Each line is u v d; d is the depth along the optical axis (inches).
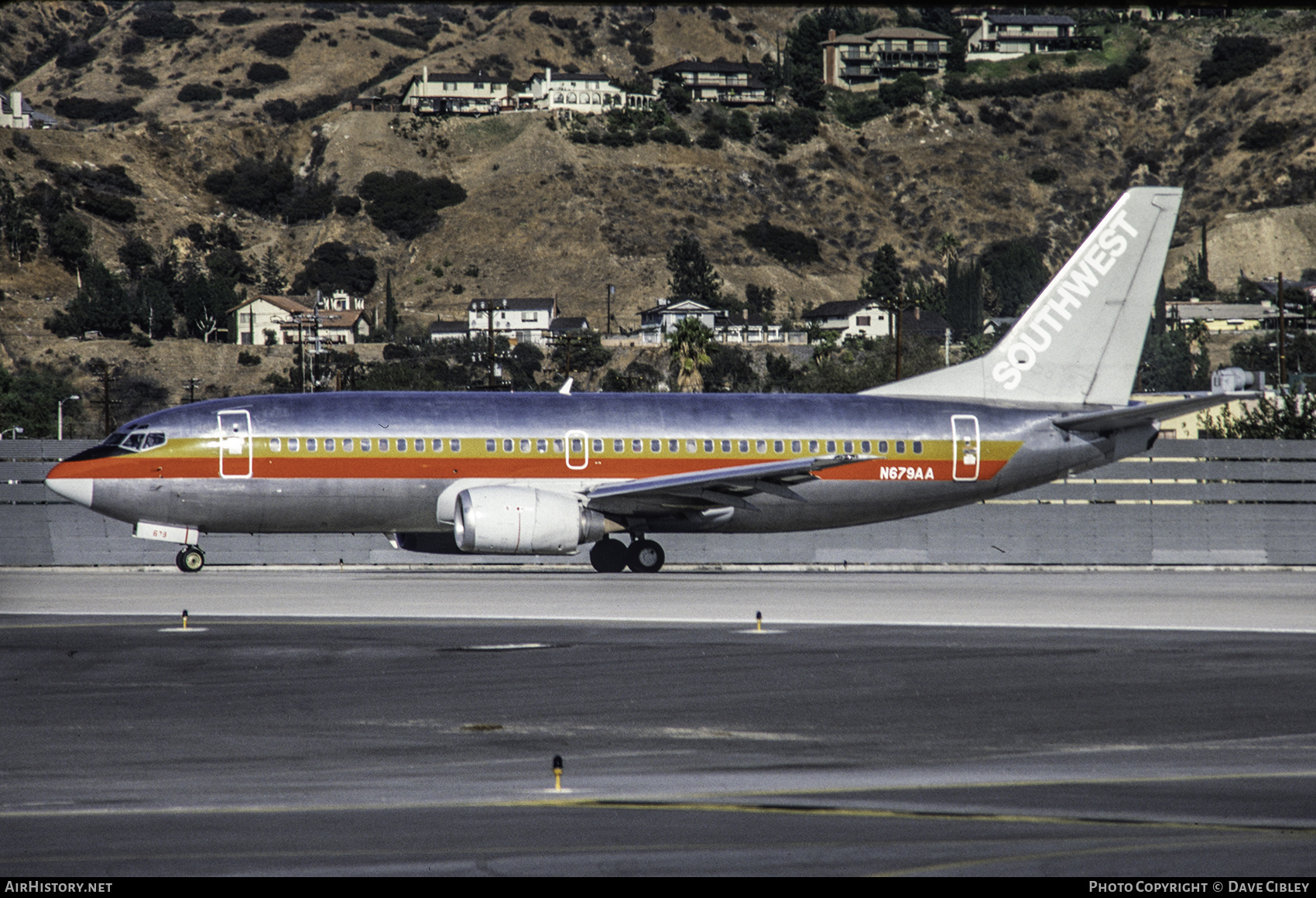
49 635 3983.8
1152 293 6998.0
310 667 3444.9
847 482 6683.1
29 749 2539.4
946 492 6796.3
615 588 5516.7
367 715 2854.3
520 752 2522.1
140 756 2484.0
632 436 6461.6
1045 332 6968.5
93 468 6082.7
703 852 1870.1
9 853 1856.5
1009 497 7657.5
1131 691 3157.0
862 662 3550.7
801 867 1806.1
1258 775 2358.5
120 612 4591.5
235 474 6141.7
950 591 5551.2
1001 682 3265.3
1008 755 2516.0
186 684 3193.9
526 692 3117.6
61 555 7126.0
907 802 2159.2
